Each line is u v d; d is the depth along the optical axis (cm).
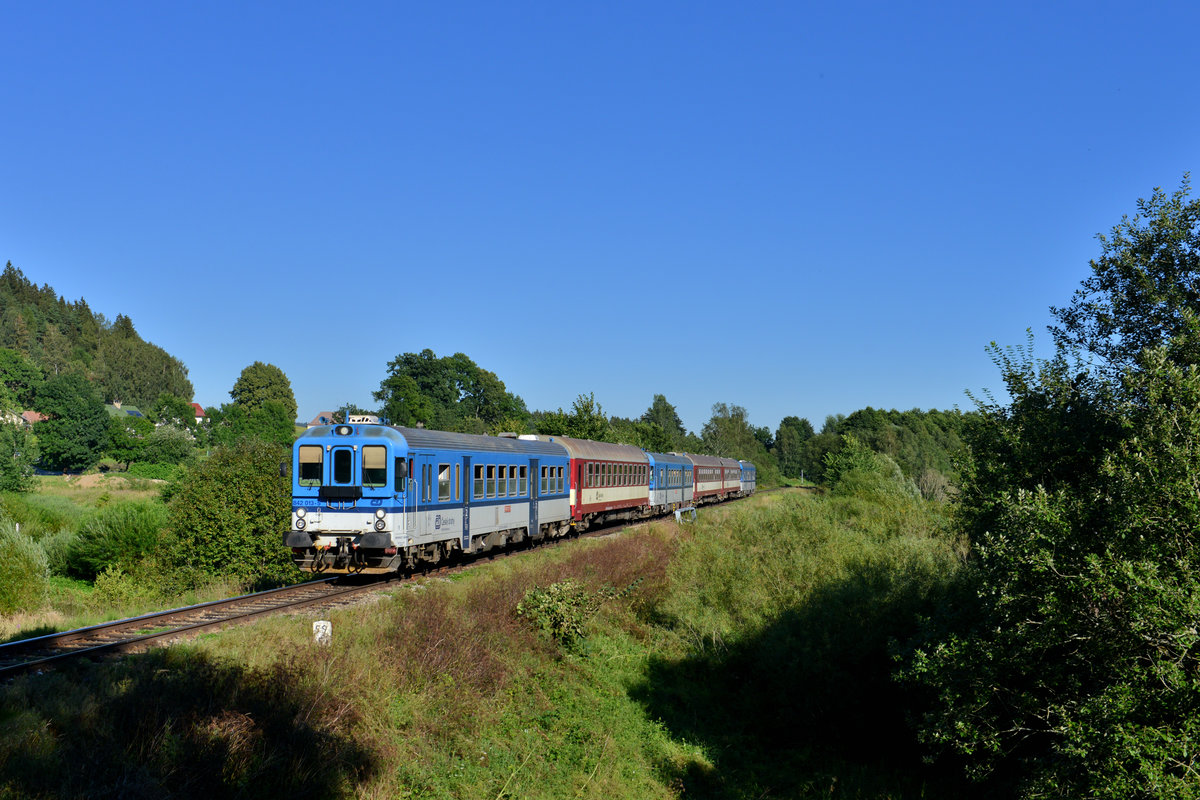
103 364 17550
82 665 1026
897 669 1224
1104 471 776
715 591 1750
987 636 933
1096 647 767
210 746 806
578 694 1348
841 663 1313
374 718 1005
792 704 1344
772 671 1402
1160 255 1003
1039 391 1116
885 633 1289
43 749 735
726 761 1231
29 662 1036
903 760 1230
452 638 1264
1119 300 1048
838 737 1298
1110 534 746
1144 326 1009
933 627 1082
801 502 2061
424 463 1825
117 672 962
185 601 1817
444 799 921
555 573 1838
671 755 1218
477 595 1530
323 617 1324
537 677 1336
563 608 1555
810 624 1404
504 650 1352
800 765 1231
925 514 1966
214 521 2278
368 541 1683
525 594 1585
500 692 1214
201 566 2275
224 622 1320
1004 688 912
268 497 2283
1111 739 707
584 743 1180
